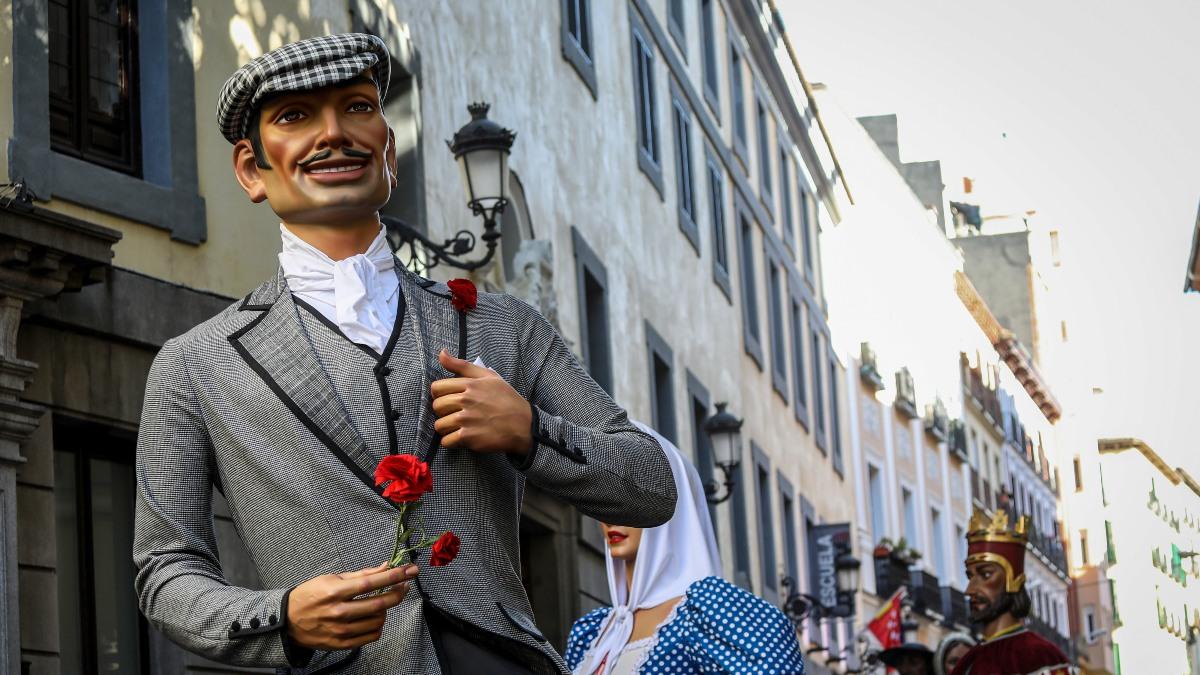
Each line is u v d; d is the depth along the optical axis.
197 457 3.10
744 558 24.73
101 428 9.38
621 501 3.12
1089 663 70.94
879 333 42.09
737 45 29.39
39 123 9.29
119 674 9.43
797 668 5.14
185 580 2.99
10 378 8.50
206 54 10.62
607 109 19.72
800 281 33.03
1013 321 70.44
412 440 3.00
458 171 14.25
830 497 33.72
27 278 8.55
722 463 17.97
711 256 24.95
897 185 48.50
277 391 3.01
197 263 10.23
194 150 10.38
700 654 5.15
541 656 2.98
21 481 8.66
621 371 18.88
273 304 3.12
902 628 29.19
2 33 9.16
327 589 2.79
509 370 3.17
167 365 3.12
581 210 17.97
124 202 9.73
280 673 2.97
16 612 8.37
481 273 14.25
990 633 7.72
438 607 2.93
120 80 10.17
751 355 27.06
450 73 14.28
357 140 3.10
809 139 35.38
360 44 3.12
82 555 9.29
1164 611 77.44
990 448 57.47
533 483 3.05
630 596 5.34
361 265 3.09
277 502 2.99
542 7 17.38
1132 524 76.19
